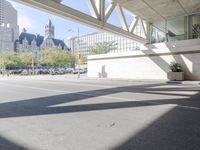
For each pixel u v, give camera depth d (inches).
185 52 845.2
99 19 624.7
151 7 783.7
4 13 5565.9
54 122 199.0
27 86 617.0
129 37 860.0
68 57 2546.8
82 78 1105.4
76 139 152.4
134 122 195.5
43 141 149.2
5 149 135.8
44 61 2541.8
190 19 914.7
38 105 289.1
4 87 587.5
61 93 426.9
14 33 4399.6
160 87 545.3
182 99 330.6
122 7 773.3
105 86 591.2
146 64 974.4
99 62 1192.2
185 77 841.5
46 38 4712.1
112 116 219.8
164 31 1003.9
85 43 3991.1
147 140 148.3
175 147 135.6
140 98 343.6
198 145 138.6
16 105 290.8
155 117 212.8
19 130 175.5
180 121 196.7
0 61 2468.0
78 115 226.1
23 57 2546.8
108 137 155.6
